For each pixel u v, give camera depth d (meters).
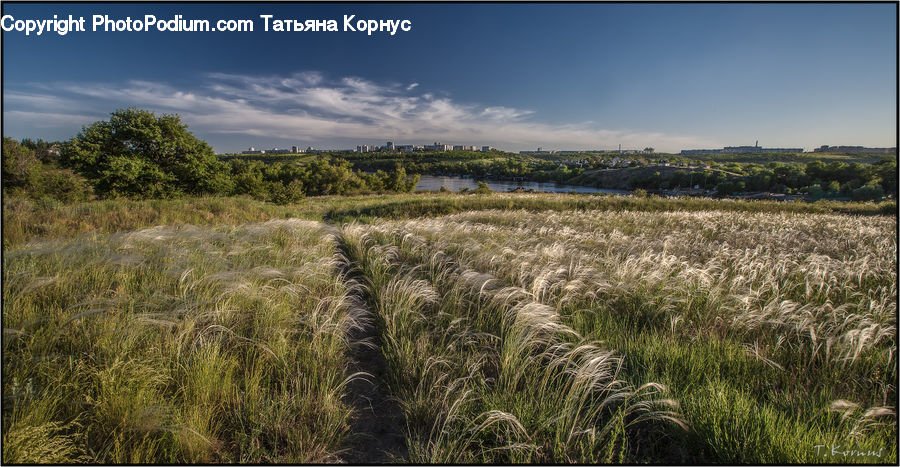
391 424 2.86
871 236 10.82
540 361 3.46
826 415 2.62
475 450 2.51
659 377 3.10
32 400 2.37
